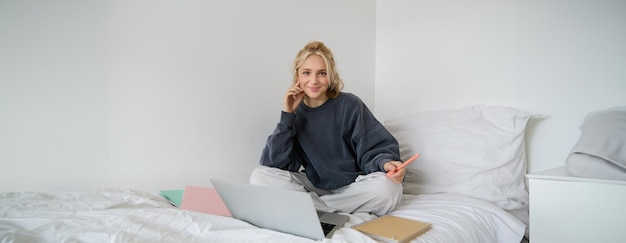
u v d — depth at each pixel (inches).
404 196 51.3
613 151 37.1
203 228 27.4
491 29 63.1
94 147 46.3
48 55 43.3
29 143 42.2
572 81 54.2
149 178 50.6
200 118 55.6
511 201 50.6
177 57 53.4
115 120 47.9
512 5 60.5
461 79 67.0
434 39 71.6
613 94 50.6
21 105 41.8
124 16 48.9
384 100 80.7
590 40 52.6
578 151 39.1
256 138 62.4
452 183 52.7
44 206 32.3
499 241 41.3
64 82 44.3
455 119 59.7
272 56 64.7
